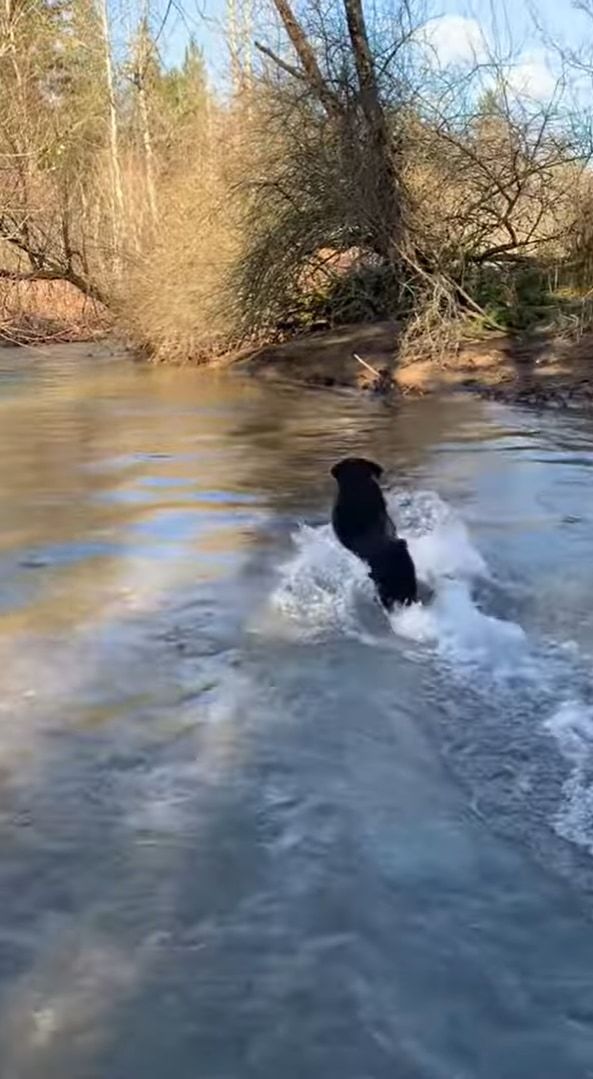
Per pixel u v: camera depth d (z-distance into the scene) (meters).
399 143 17.61
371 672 4.62
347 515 5.86
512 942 2.81
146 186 24.20
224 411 13.28
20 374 18.42
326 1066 2.41
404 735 4.01
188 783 3.64
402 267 18.20
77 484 8.62
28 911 2.95
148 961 2.74
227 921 2.90
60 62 24.70
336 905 2.97
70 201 24.39
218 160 19.47
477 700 4.33
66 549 6.59
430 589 5.64
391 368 16.03
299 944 2.81
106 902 2.98
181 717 4.16
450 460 9.59
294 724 4.10
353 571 5.68
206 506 7.80
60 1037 2.50
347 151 17.69
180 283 19.84
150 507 7.78
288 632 5.11
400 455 9.91
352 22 17.41
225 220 19.53
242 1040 2.49
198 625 5.20
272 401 14.32
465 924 2.89
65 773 3.70
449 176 17.64
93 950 2.79
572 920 2.91
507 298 17.42
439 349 16.11
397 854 3.21
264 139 18.53
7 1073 2.39
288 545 6.64
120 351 23.02
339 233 18.67
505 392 13.95
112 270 23.69
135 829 3.35
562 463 9.36
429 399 14.12
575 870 3.15
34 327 25.52
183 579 5.95
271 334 20.41
